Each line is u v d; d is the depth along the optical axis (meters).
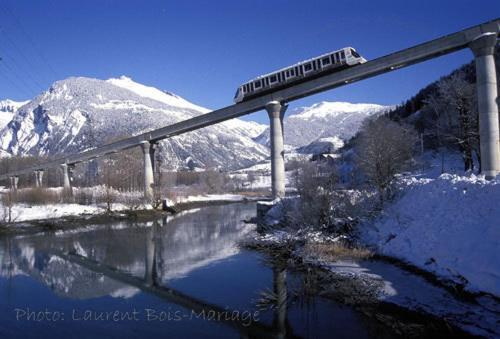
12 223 48.56
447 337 13.31
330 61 41.44
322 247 26.27
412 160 60.75
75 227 50.69
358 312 16.12
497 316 13.98
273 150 46.81
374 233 26.84
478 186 20.39
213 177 132.00
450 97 54.72
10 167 158.50
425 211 23.38
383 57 38.31
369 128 59.47
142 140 73.12
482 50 31.39
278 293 19.52
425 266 19.42
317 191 33.44
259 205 45.75
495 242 16.34
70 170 96.69
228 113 54.81
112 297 20.50
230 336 14.93
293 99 46.66
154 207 68.12
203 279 23.28
